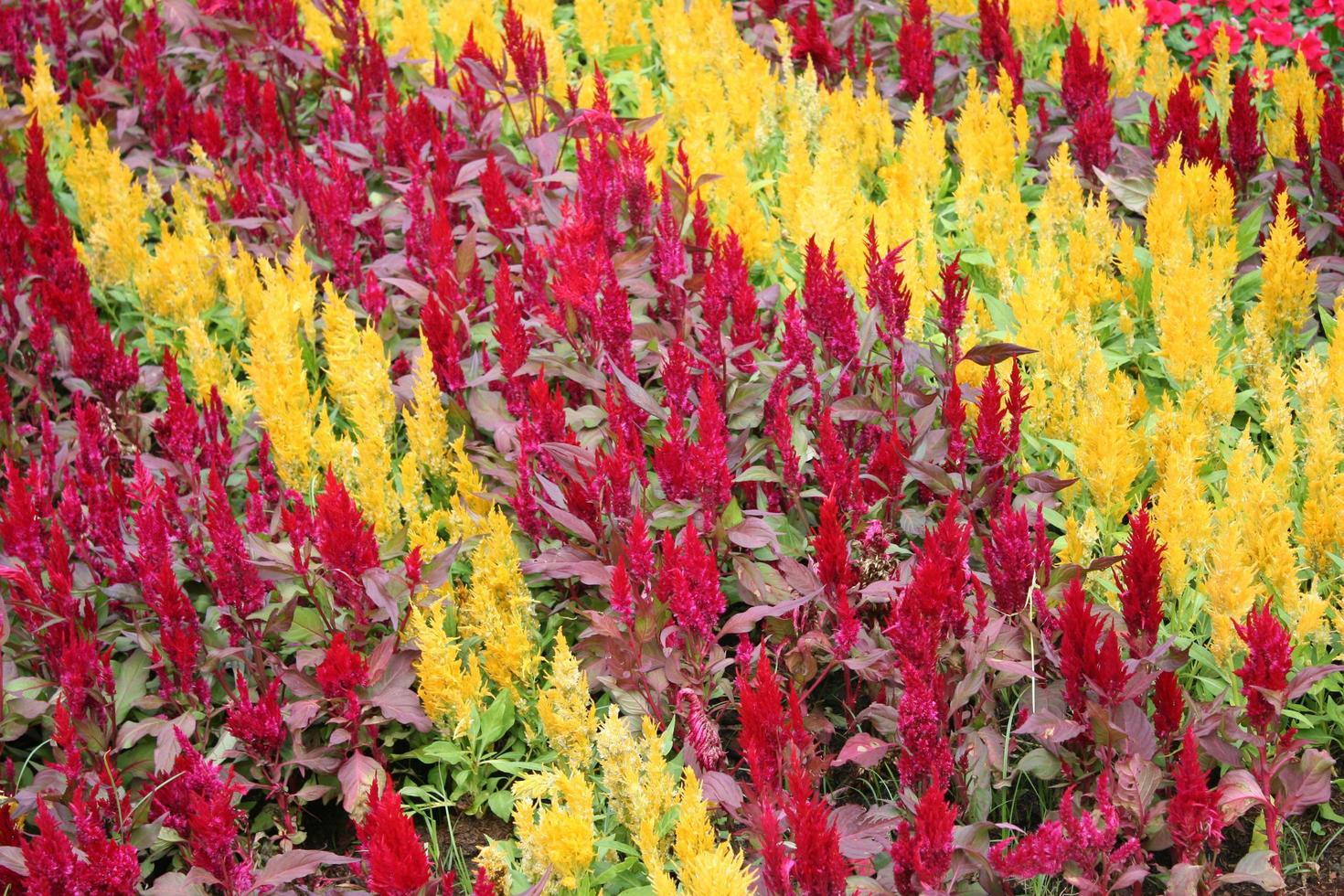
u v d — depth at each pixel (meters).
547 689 3.23
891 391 4.04
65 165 5.67
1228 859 3.21
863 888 2.74
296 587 3.63
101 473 3.79
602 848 3.03
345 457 3.94
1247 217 4.90
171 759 3.29
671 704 3.36
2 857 2.76
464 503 4.08
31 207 5.27
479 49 5.75
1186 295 4.23
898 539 3.88
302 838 3.37
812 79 5.91
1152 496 3.69
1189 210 4.87
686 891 2.72
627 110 6.62
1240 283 4.80
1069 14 6.84
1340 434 3.93
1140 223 5.32
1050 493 3.81
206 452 3.99
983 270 5.16
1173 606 3.66
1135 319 4.78
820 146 5.96
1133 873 2.74
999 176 5.35
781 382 3.90
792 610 3.43
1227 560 3.26
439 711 3.35
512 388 4.03
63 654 3.26
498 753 3.54
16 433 4.42
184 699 3.46
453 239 5.19
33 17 6.98
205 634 3.55
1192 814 2.76
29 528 3.50
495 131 5.56
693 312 4.58
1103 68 5.74
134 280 4.98
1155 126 5.41
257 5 6.27
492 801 3.42
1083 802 3.20
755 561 3.70
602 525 3.55
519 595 3.57
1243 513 3.61
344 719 3.34
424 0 7.50
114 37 6.84
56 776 3.27
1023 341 4.22
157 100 6.18
